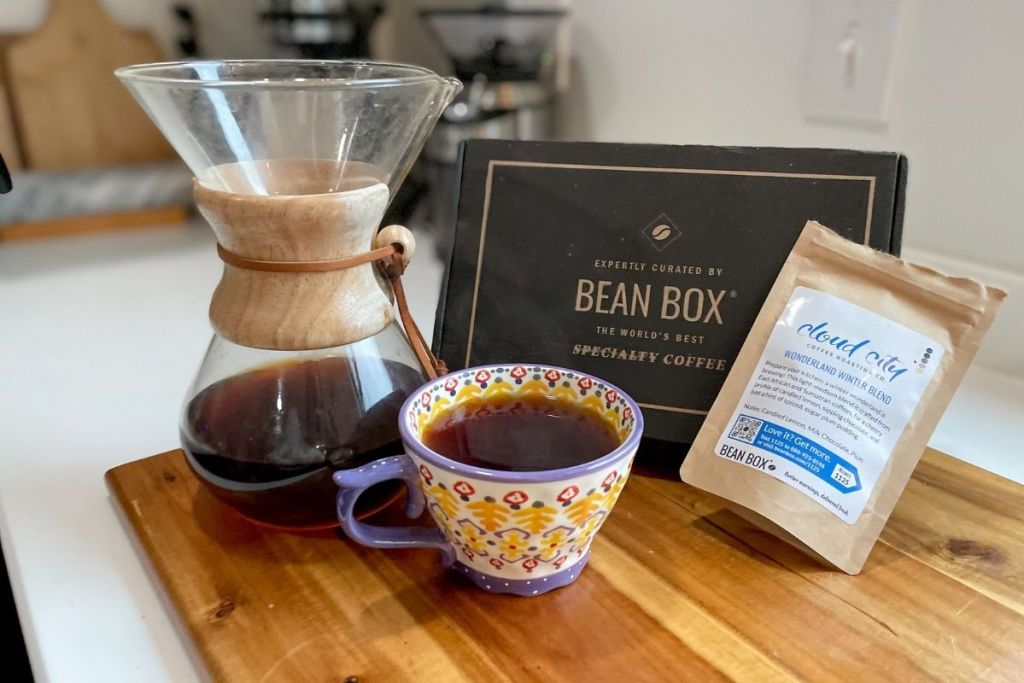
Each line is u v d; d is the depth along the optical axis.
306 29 1.07
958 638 0.38
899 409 0.43
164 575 0.43
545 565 0.40
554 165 0.54
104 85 1.12
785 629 0.39
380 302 0.45
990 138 0.62
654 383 0.51
